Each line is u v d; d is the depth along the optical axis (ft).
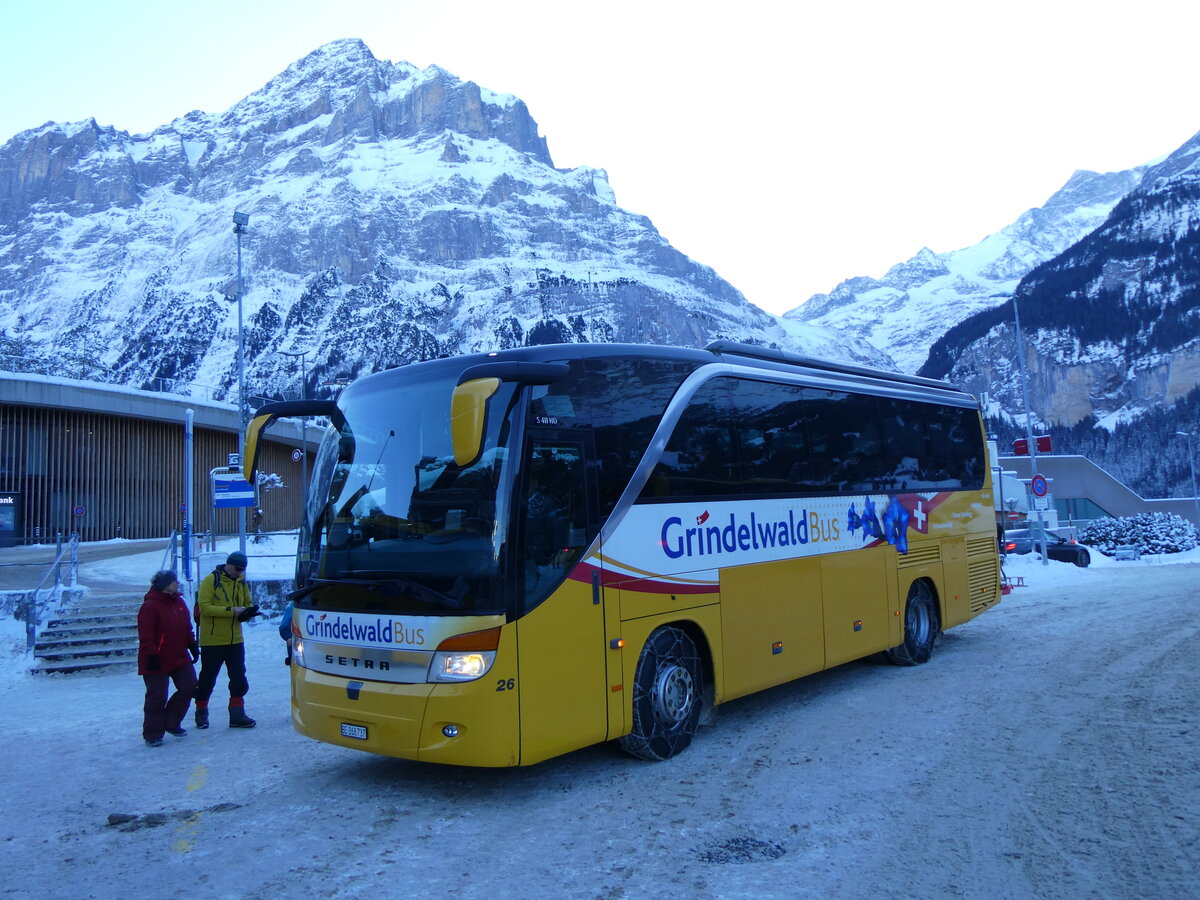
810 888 14.44
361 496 20.94
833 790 19.63
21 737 28.86
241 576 29.78
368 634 19.62
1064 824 16.81
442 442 20.01
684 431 23.90
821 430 29.94
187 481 61.05
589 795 20.01
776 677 25.98
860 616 30.63
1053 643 39.73
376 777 22.34
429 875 15.70
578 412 20.95
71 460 130.52
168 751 26.04
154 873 16.30
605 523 21.01
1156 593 61.82
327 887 15.31
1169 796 18.01
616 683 20.84
